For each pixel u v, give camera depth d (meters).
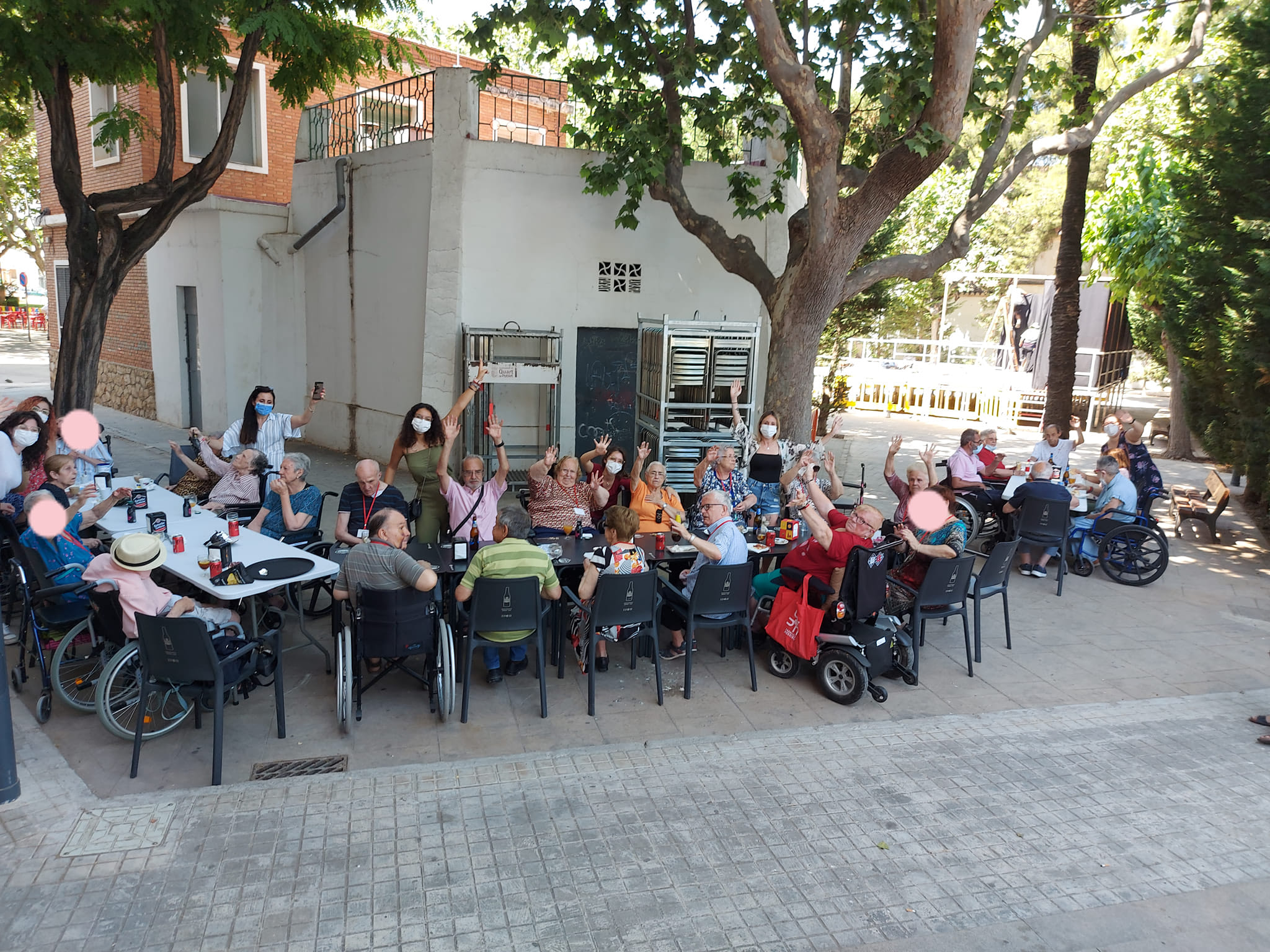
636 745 5.42
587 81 10.53
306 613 7.31
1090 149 12.09
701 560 6.70
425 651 5.54
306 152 14.73
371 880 4.02
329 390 14.64
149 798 4.64
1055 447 11.23
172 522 7.01
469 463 7.21
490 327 12.21
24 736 5.27
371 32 11.19
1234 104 11.14
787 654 6.57
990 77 10.26
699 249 12.88
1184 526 12.23
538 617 5.70
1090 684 6.71
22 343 35.44
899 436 8.05
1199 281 12.52
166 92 9.41
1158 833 4.65
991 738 5.73
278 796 4.71
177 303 15.56
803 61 10.34
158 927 3.68
